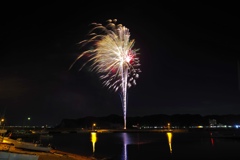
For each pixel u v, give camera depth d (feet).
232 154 202.39
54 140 413.39
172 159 172.96
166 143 337.11
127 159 168.25
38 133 465.88
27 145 127.13
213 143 329.31
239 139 410.72
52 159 105.50
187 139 433.89
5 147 112.06
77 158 124.36
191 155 196.44
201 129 594.24
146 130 586.04
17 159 63.05
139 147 272.10
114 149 245.65
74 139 460.96
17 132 389.80
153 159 171.63
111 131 575.38
